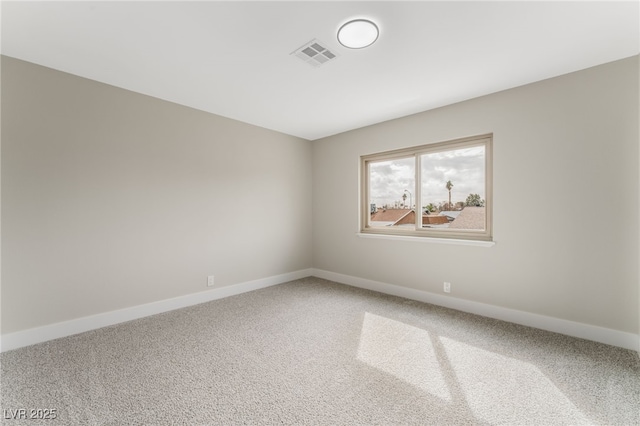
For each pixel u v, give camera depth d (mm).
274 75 2340
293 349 2086
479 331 2389
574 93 2260
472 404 1488
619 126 2088
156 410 1438
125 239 2609
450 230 3066
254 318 2688
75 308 2332
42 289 2182
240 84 2512
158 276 2824
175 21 1667
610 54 2016
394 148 3428
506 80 2416
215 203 3289
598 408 1454
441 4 1519
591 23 1667
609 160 2127
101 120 2469
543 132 2404
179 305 2967
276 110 3148
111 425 1336
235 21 1668
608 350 2041
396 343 2180
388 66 2188
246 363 1890
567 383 1661
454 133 2916
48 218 2211
